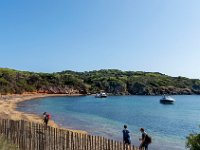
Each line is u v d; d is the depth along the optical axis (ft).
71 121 187.01
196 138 43.57
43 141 64.44
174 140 141.59
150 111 321.52
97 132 144.25
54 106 322.75
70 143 60.23
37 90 541.75
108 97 581.94
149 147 121.80
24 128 68.23
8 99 368.48
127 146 51.75
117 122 200.85
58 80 595.88
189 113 311.06
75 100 462.60
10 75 495.82
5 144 60.39
